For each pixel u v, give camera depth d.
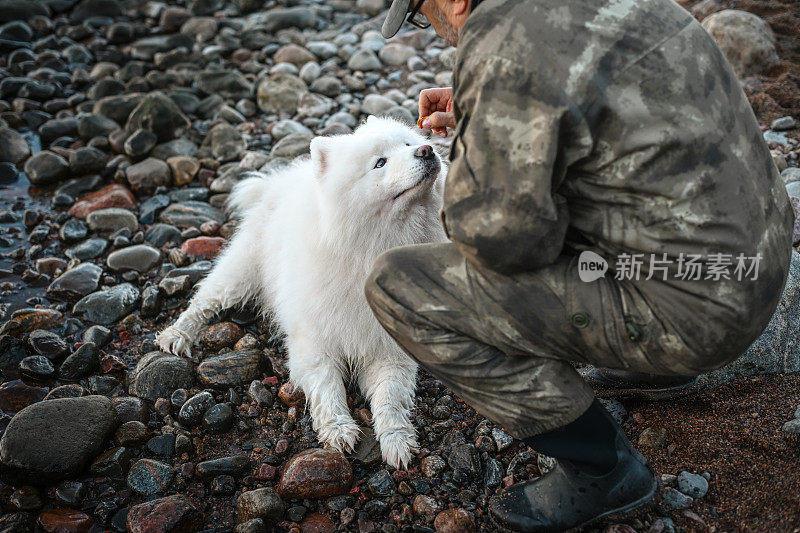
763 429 2.47
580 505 2.12
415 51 6.56
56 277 3.99
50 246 4.28
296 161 3.95
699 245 1.69
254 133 5.42
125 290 3.75
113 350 3.41
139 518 2.37
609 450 2.04
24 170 5.06
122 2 8.05
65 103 5.95
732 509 2.22
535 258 1.75
